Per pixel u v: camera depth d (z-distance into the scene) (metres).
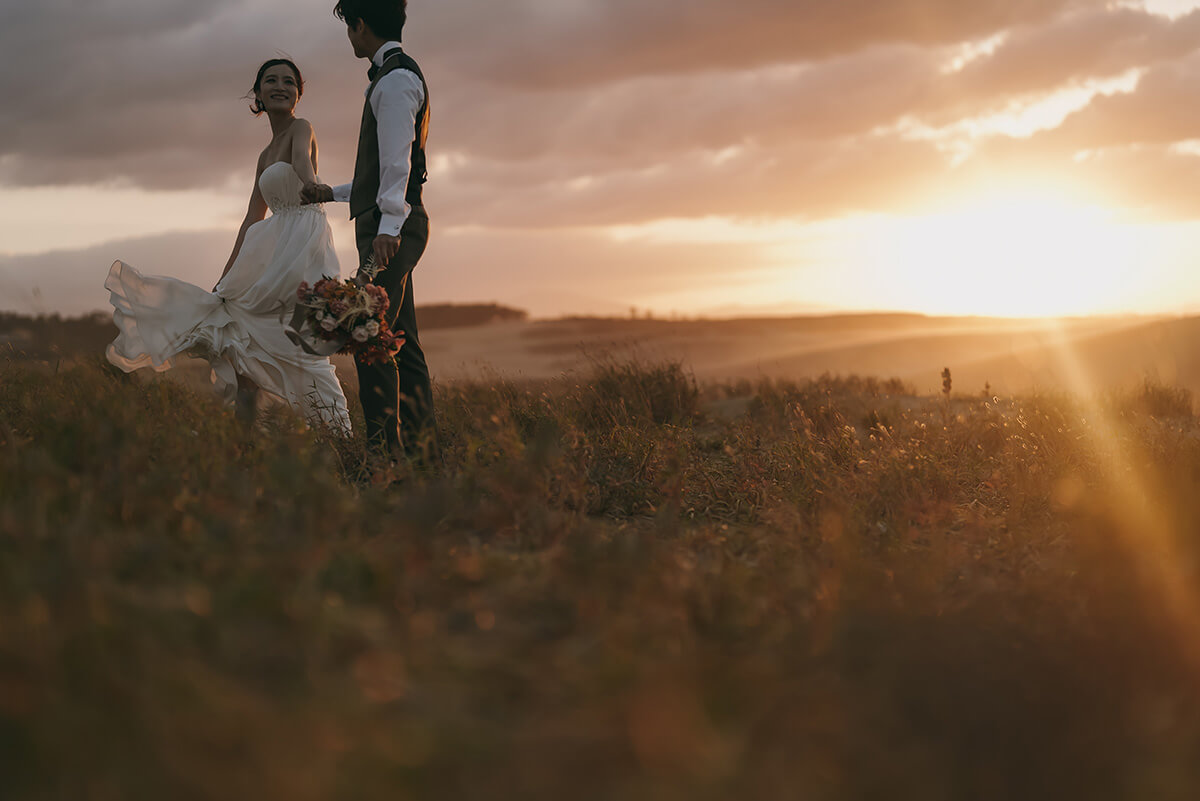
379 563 2.12
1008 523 3.31
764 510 3.54
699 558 2.74
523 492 2.87
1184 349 21.41
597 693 1.61
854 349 93.88
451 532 2.83
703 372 69.12
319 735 1.31
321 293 4.00
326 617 1.76
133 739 1.28
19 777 1.23
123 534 2.19
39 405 3.57
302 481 2.56
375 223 4.27
